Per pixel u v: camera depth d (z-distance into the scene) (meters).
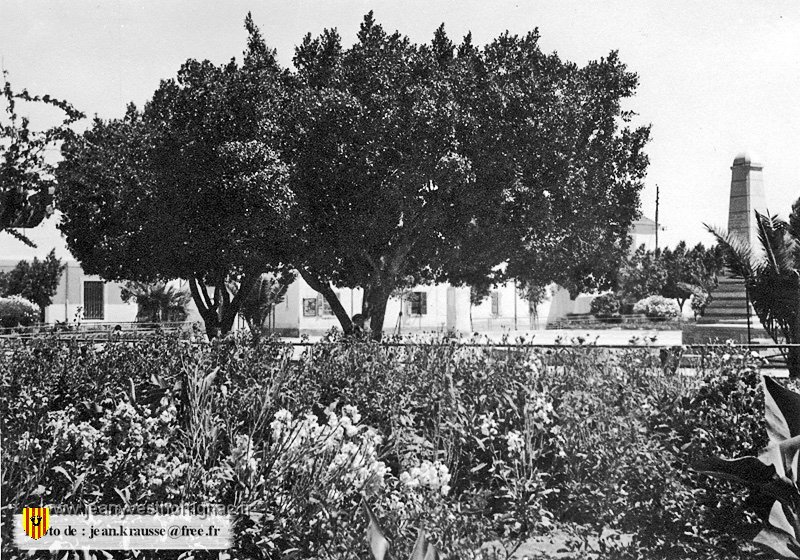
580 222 21.56
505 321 49.22
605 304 52.31
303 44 21.88
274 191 17.98
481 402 7.05
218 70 20.00
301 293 38.25
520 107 18.88
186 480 4.16
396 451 5.93
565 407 6.71
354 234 19.28
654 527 5.78
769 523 3.08
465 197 19.00
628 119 22.70
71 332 20.06
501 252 21.30
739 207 23.58
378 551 2.31
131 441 4.20
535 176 19.98
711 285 48.69
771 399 3.40
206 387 5.60
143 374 8.32
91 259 23.94
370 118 18.30
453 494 5.85
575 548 5.36
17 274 36.69
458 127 18.53
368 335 9.67
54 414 4.88
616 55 22.45
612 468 6.04
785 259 16.55
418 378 7.79
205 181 18.78
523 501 5.84
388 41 20.34
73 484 3.77
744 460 3.02
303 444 4.65
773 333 17.08
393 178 18.98
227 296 23.42
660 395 6.77
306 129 18.97
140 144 22.23
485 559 4.41
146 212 20.92
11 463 3.73
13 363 8.55
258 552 4.18
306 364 8.27
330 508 4.28
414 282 25.95
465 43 21.27
